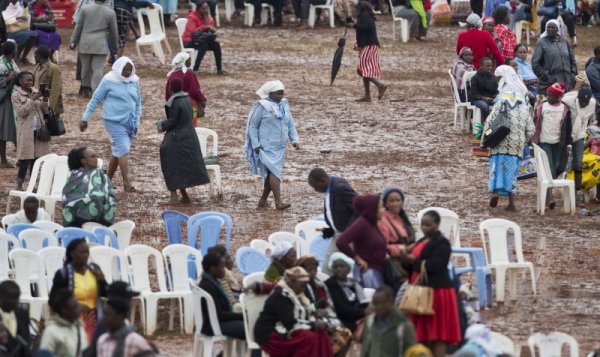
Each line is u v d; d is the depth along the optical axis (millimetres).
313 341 34625
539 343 34219
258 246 43281
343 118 76625
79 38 79438
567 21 101062
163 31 92625
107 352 30375
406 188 60688
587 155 58219
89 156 46656
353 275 37375
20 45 87188
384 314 31781
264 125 55969
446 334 34594
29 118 58531
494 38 77875
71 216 46312
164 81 85938
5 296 32594
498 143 55719
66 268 34719
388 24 114188
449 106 80500
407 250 35406
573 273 47188
